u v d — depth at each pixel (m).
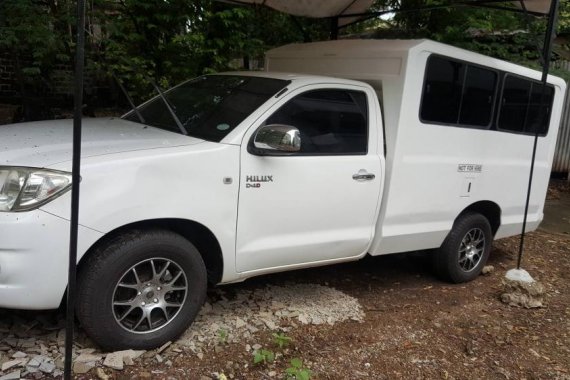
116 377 3.13
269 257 3.88
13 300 2.95
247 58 8.05
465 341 4.18
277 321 4.08
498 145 5.43
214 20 7.20
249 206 3.68
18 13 5.82
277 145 3.56
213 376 3.29
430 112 4.71
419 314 4.60
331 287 4.96
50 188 2.94
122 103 9.18
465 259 5.48
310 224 4.05
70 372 2.72
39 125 4.00
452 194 5.05
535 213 6.22
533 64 8.28
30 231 2.90
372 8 8.48
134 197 3.17
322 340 3.91
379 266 5.79
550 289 5.57
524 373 3.80
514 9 6.22
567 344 4.30
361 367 3.63
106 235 3.19
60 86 8.96
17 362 3.12
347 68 4.85
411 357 3.84
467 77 4.96
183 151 3.38
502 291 5.19
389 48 4.54
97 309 3.15
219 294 4.43
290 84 4.00
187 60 7.29
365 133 4.36
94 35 7.02
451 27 7.94
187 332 3.74
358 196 4.28
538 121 5.25
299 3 6.81
